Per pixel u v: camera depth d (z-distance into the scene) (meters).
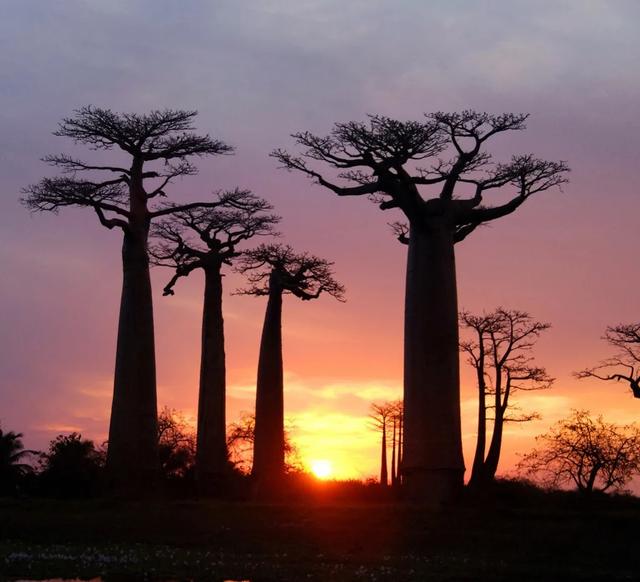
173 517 34.09
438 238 37.28
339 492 41.91
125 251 42.12
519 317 45.47
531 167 38.09
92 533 32.50
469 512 34.09
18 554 28.11
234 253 46.78
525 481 41.75
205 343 46.19
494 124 37.12
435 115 36.72
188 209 44.69
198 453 45.00
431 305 36.84
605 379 42.50
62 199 41.25
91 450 43.00
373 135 36.34
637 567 29.11
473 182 38.31
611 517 33.72
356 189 37.84
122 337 41.41
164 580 24.97
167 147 43.03
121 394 40.94
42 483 40.12
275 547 30.92
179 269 46.34
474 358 45.22
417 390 36.59
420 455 36.22
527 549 30.80
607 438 41.25
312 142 37.16
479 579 26.33
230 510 35.03
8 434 42.53
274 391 43.44
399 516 33.56
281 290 44.25
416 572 26.98
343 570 26.81
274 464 42.81
